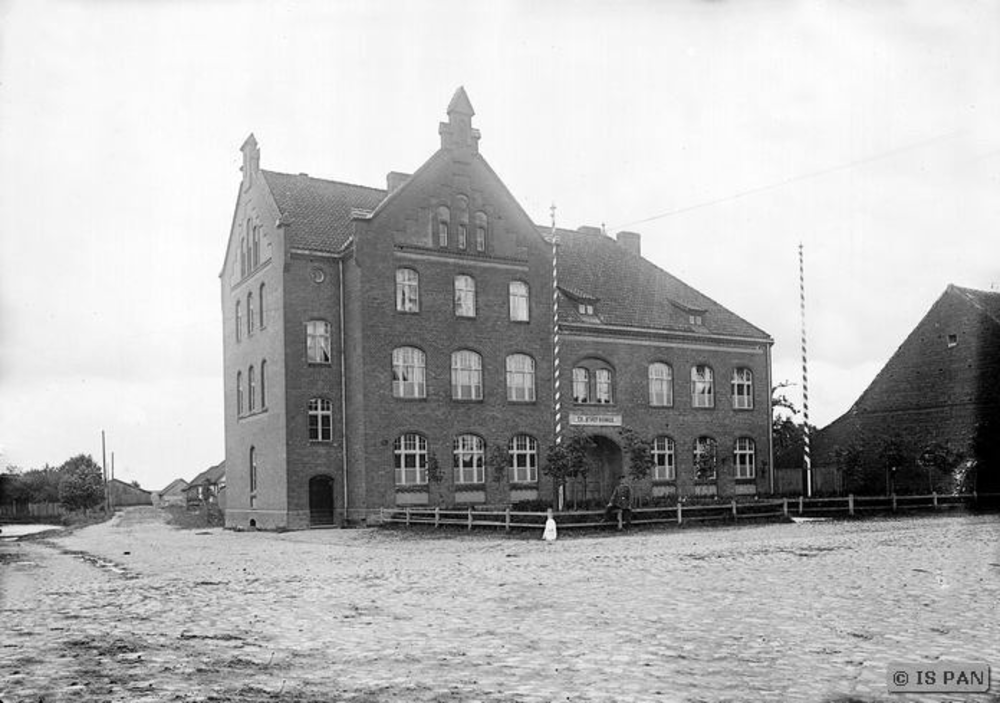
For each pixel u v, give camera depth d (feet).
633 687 28.25
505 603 47.26
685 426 169.99
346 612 45.21
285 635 38.73
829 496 141.90
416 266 140.05
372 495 132.77
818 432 157.07
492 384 146.10
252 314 149.28
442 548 88.84
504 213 149.79
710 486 172.24
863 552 71.82
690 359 172.14
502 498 144.87
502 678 29.81
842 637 35.96
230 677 30.60
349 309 137.59
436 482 138.82
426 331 140.15
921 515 123.85
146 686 29.35
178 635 39.24
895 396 138.62
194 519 203.92
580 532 100.12
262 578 63.46
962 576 55.21
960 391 128.67
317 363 136.67
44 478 327.26
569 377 156.76
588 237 182.09
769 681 28.91
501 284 148.46
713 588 51.47
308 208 145.07
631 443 149.79
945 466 129.49
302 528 133.08
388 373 136.05
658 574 59.06
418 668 31.60
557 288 156.46
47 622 44.27
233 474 156.87
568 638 36.78
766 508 115.85
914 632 36.76
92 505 331.98
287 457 132.87
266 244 143.02
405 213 139.54
